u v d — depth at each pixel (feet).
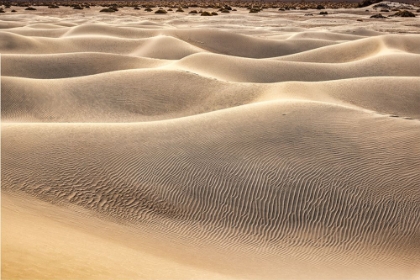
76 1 461.78
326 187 49.70
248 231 45.60
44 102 90.89
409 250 44.01
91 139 58.59
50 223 34.99
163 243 40.52
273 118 62.54
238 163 53.47
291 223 46.57
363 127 60.18
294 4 443.32
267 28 202.49
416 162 53.42
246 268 36.78
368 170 52.16
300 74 117.39
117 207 47.50
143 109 90.53
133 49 155.94
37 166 51.83
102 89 95.20
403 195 48.98
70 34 171.53
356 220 46.70
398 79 96.12
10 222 29.27
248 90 93.30
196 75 100.07
